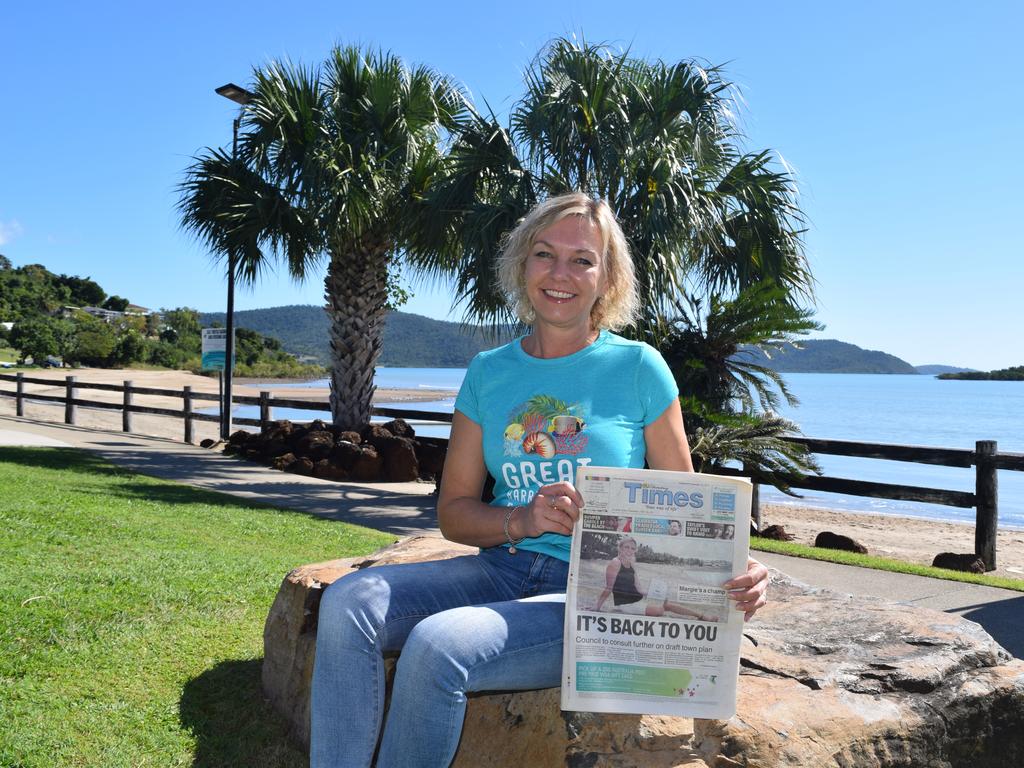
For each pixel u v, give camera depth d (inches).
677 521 73.2
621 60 366.6
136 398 1353.3
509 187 373.1
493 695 86.7
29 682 118.5
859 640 101.1
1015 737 95.1
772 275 386.9
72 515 245.6
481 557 84.7
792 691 87.3
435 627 69.9
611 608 73.1
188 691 122.3
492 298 366.3
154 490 328.8
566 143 361.4
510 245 93.2
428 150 452.4
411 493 406.6
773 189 379.9
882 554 350.9
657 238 339.6
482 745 85.8
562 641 75.0
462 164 386.3
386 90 458.0
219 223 468.1
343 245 490.3
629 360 84.2
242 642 142.3
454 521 85.0
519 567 83.1
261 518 279.7
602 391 83.2
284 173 466.0
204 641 141.4
